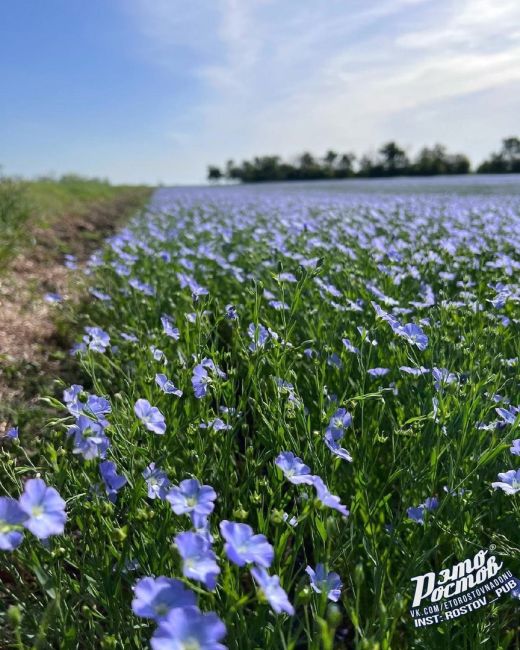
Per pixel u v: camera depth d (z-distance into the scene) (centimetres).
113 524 32
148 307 78
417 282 75
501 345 54
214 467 38
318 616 24
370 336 54
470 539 35
